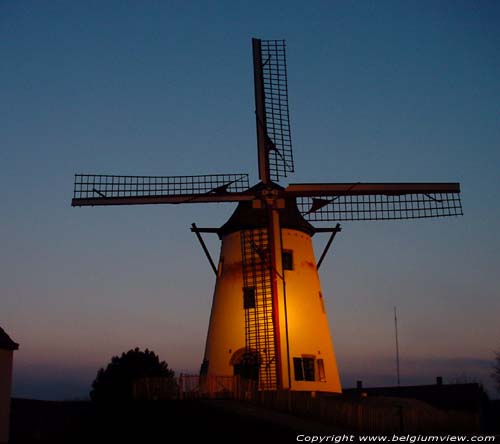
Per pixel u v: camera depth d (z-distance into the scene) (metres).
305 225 38.47
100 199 36.69
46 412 38.75
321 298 38.28
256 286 36.06
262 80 38.53
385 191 37.19
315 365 35.97
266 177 36.94
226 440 26.86
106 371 51.81
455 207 38.16
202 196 36.66
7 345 30.91
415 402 38.56
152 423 30.25
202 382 33.47
